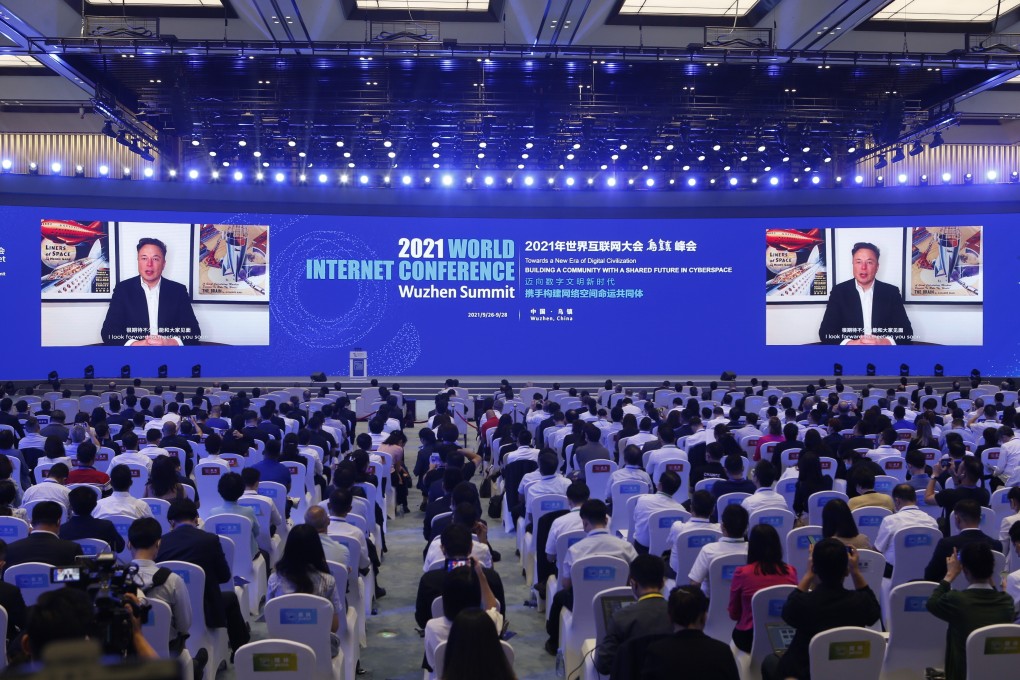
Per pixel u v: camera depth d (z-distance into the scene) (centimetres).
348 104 2370
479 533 662
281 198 2570
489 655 337
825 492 830
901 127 2392
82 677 99
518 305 2631
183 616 533
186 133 2238
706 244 2639
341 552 636
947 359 2583
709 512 671
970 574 481
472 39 2183
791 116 2433
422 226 2616
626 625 460
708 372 2639
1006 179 2991
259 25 2106
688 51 1898
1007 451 1102
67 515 799
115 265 2484
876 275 2600
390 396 1673
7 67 2609
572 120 2414
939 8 2112
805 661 460
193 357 2536
